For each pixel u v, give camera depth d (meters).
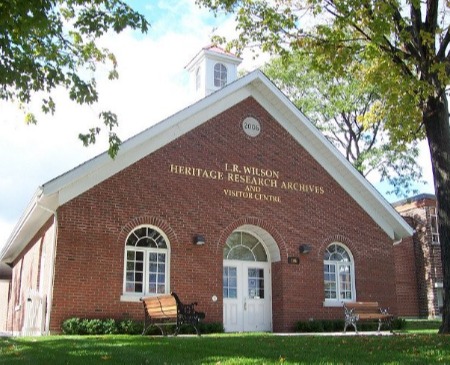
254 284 20.52
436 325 22.78
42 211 18.52
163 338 12.98
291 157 21.50
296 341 11.98
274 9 15.16
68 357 9.25
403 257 32.25
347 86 31.58
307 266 20.72
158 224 18.45
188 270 18.58
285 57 15.56
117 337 13.55
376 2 13.48
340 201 22.12
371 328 20.39
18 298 25.75
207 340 12.28
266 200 20.56
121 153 17.94
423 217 32.88
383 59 14.62
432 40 14.45
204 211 19.30
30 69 11.29
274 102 21.61
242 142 20.64
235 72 25.47
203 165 19.69
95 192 17.70
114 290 17.30
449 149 15.19
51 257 17.16
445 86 14.81
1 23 9.73
